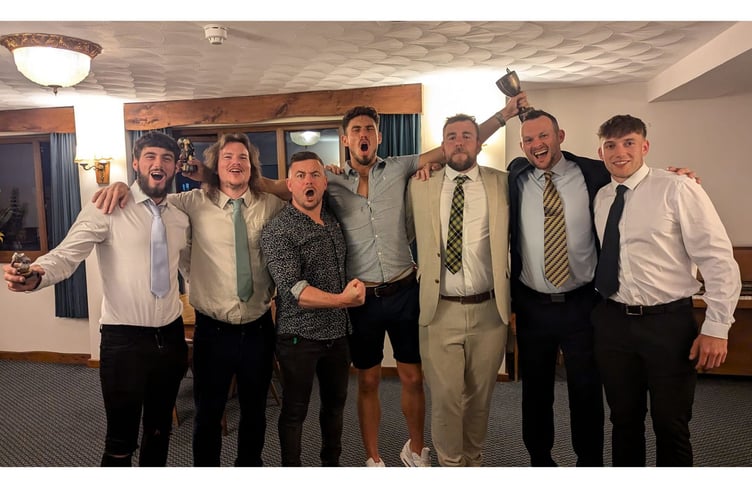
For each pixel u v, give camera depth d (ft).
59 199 15.24
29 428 11.10
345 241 7.77
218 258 7.20
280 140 14.78
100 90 12.95
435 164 7.92
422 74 12.12
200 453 7.34
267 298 7.46
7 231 16.35
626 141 6.59
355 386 12.96
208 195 7.38
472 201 7.45
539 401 7.89
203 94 13.64
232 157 7.12
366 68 11.40
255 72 11.47
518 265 7.68
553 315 7.40
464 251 7.38
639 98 13.70
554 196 7.27
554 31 9.11
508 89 8.18
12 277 6.07
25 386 13.79
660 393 6.62
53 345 16.08
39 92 13.17
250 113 13.82
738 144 13.26
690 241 6.38
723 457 9.20
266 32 8.73
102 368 6.91
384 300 7.82
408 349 8.14
